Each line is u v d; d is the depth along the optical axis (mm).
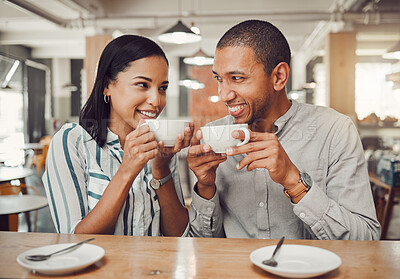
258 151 840
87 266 636
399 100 8016
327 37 6516
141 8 6840
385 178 3459
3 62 10023
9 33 9344
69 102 11703
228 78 1041
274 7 6836
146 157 859
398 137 7895
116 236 838
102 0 6531
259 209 1153
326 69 6629
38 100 11477
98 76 1053
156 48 1042
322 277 606
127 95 1019
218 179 1211
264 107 1073
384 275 615
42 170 8195
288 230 1145
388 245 774
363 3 6078
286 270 582
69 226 958
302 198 917
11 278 603
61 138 1033
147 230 1070
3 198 2830
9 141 9320
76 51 11102
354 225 943
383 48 8375
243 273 623
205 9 6945
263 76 1030
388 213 3336
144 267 646
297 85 11469
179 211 1129
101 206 901
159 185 1073
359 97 8266
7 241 799
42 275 615
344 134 1138
